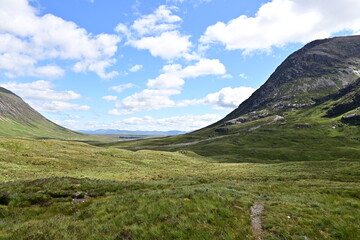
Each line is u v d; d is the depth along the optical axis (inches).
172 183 1370.6
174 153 4249.5
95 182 1129.4
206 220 561.6
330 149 6417.3
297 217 637.3
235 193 924.0
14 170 1519.4
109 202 753.6
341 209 742.5
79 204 788.0
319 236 513.0
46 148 2637.8
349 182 1496.1
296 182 1523.1
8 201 796.0
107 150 3302.2
